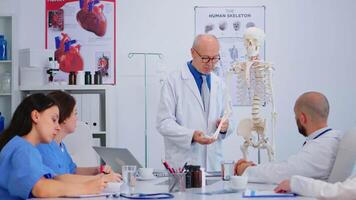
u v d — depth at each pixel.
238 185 2.24
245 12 4.66
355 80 4.64
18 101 4.39
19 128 2.17
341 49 4.64
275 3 4.65
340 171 2.34
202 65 3.32
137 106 4.65
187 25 4.66
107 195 2.06
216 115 3.40
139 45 4.65
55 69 4.51
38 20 4.66
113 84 4.65
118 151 2.93
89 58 4.66
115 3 4.66
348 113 4.64
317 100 2.49
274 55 4.64
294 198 1.97
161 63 4.64
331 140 2.44
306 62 4.64
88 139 3.46
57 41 4.67
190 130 3.14
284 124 4.63
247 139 2.96
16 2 4.57
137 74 4.65
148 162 4.64
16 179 2.02
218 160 3.37
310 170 2.39
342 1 4.64
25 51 4.46
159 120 3.36
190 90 3.40
